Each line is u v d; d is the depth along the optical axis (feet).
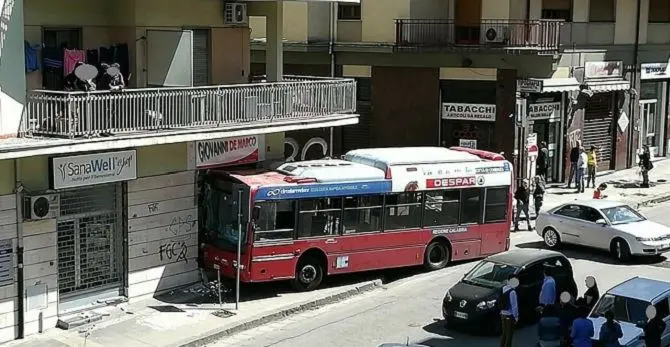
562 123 118.52
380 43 115.34
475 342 62.49
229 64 80.33
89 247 67.46
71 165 63.36
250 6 82.12
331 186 73.82
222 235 73.31
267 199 70.74
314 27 119.65
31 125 61.67
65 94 60.75
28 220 61.98
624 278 77.41
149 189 70.38
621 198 111.04
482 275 66.39
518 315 61.31
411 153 81.82
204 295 72.69
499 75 110.01
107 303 68.33
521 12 109.91
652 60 131.64
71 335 62.95
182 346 61.16
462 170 81.51
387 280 80.02
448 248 82.33
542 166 114.62
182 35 70.44
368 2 115.96
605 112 127.24
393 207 77.97
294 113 77.92
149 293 71.51
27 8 64.95
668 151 140.36
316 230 73.82
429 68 114.21
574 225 86.84
